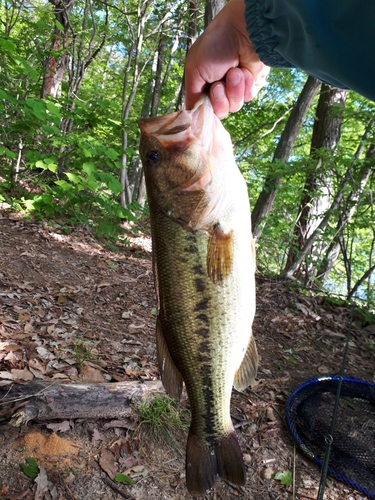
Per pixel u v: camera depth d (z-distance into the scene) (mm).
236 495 660
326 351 1221
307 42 290
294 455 760
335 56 265
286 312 1410
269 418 833
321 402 875
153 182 410
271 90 2492
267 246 2010
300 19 274
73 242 1547
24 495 549
